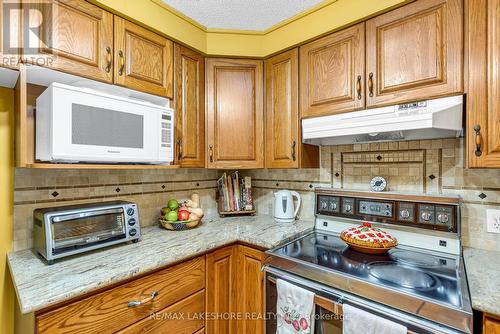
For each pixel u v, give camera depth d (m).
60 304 0.83
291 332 1.13
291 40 1.55
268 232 1.54
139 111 1.26
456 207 1.21
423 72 1.13
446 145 1.33
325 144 1.70
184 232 1.55
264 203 2.12
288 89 1.60
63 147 1.01
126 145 1.20
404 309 0.88
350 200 1.55
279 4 1.44
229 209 2.02
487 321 0.79
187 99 1.56
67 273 0.96
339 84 1.38
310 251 1.31
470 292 0.85
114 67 1.22
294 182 1.92
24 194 1.22
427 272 1.05
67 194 1.35
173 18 1.46
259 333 1.39
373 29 1.27
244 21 1.61
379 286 0.94
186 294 1.23
